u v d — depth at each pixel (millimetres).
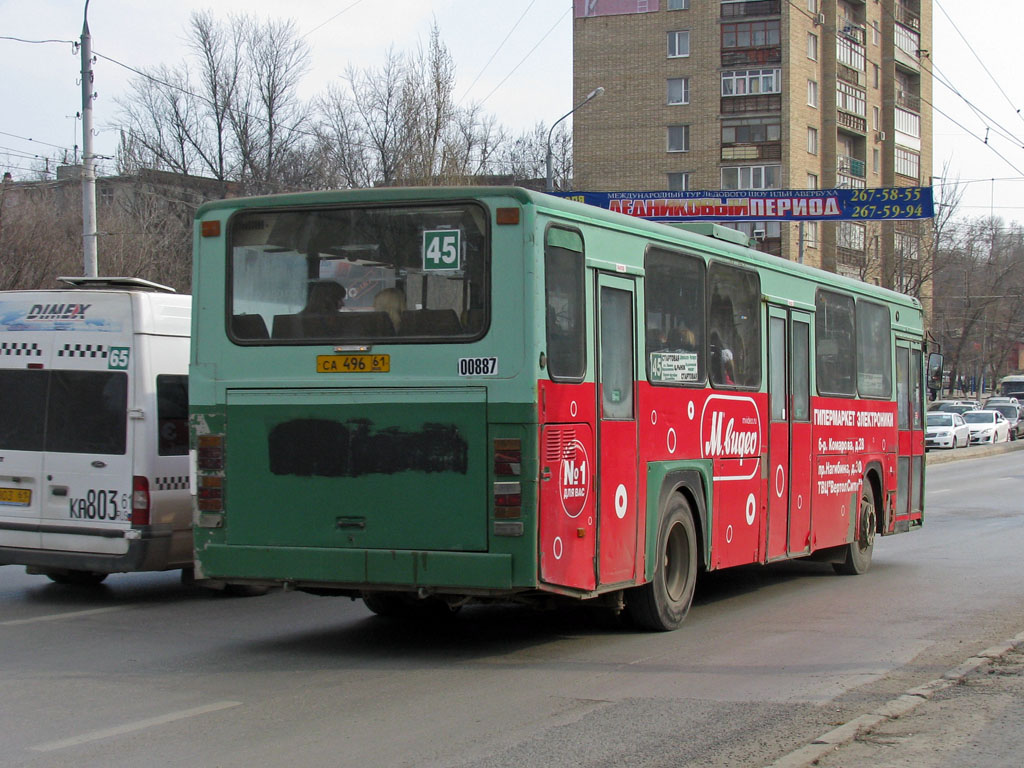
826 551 13195
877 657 8195
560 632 9273
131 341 10391
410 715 6410
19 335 10805
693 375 9531
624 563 8406
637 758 5566
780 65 53406
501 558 7320
